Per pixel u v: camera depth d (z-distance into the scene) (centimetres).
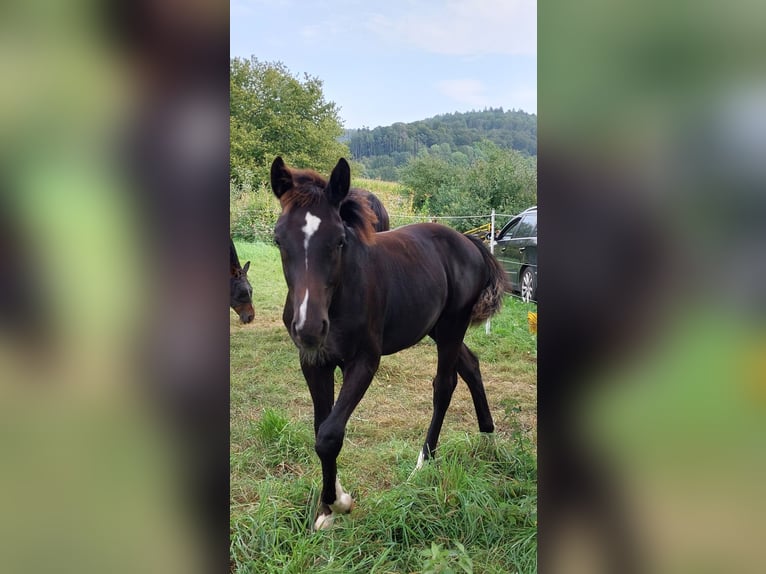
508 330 581
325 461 252
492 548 235
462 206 873
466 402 430
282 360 493
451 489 264
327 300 241
